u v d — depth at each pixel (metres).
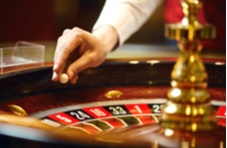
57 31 4.87
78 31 1.56
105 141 0.94
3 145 0.96
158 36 4.62
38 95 1.56
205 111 1.15
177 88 1.16
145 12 2.03
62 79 1.48
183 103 1.15
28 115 1.45
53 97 1.58
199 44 1.15
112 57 2.01
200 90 1.16
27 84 1.56
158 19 4.62
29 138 0.94
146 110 1.55
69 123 1.42
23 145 0.94
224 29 2.69
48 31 3.94
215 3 2.73
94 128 1.38
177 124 1.15
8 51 1.77
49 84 1.61
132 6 1.98
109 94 1.65
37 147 0.92
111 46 1.79
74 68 1.53
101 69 1.71
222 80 1.75
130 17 1.94
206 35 1.12
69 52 1.49
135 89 1.70
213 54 2.14
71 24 5.08
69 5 5.07
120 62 1.75
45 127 1.20
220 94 1.68
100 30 1.83
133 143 0.94
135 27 1.99
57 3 4.95
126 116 1.50
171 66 1.76
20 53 1.78
